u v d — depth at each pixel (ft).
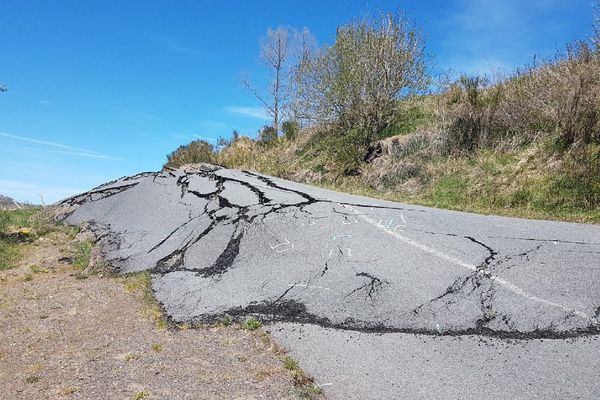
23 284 22.57
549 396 12.01
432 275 18.10
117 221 32.12
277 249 21.99
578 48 38.75
